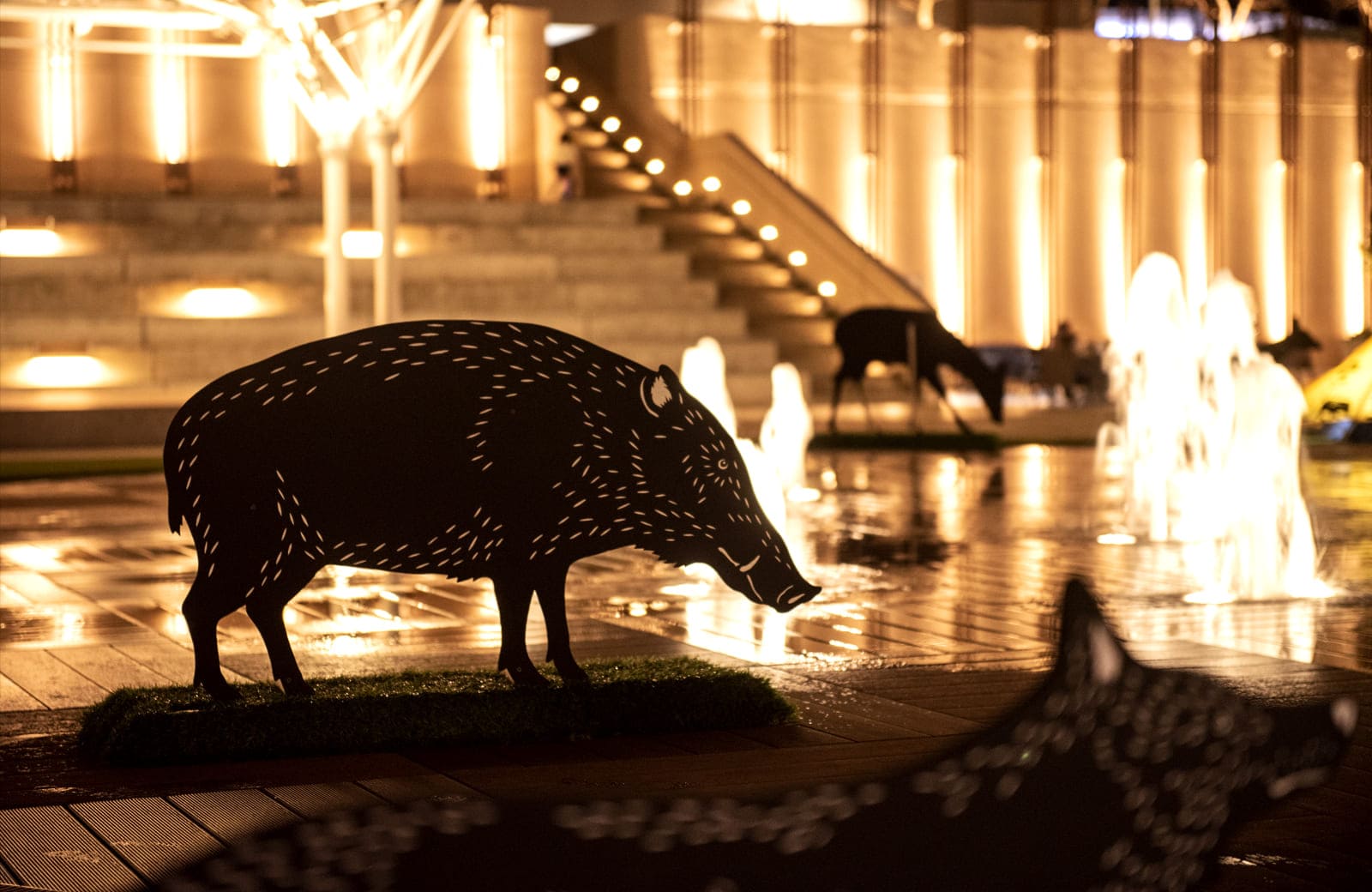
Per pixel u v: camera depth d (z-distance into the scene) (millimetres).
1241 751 3418
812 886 3312
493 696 6824
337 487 6250
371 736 6645
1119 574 12414
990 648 9250
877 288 32719
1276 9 45375
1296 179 44500
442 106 38500
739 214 36000
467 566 6520
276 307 30609
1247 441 11602
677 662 7637
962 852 3328
